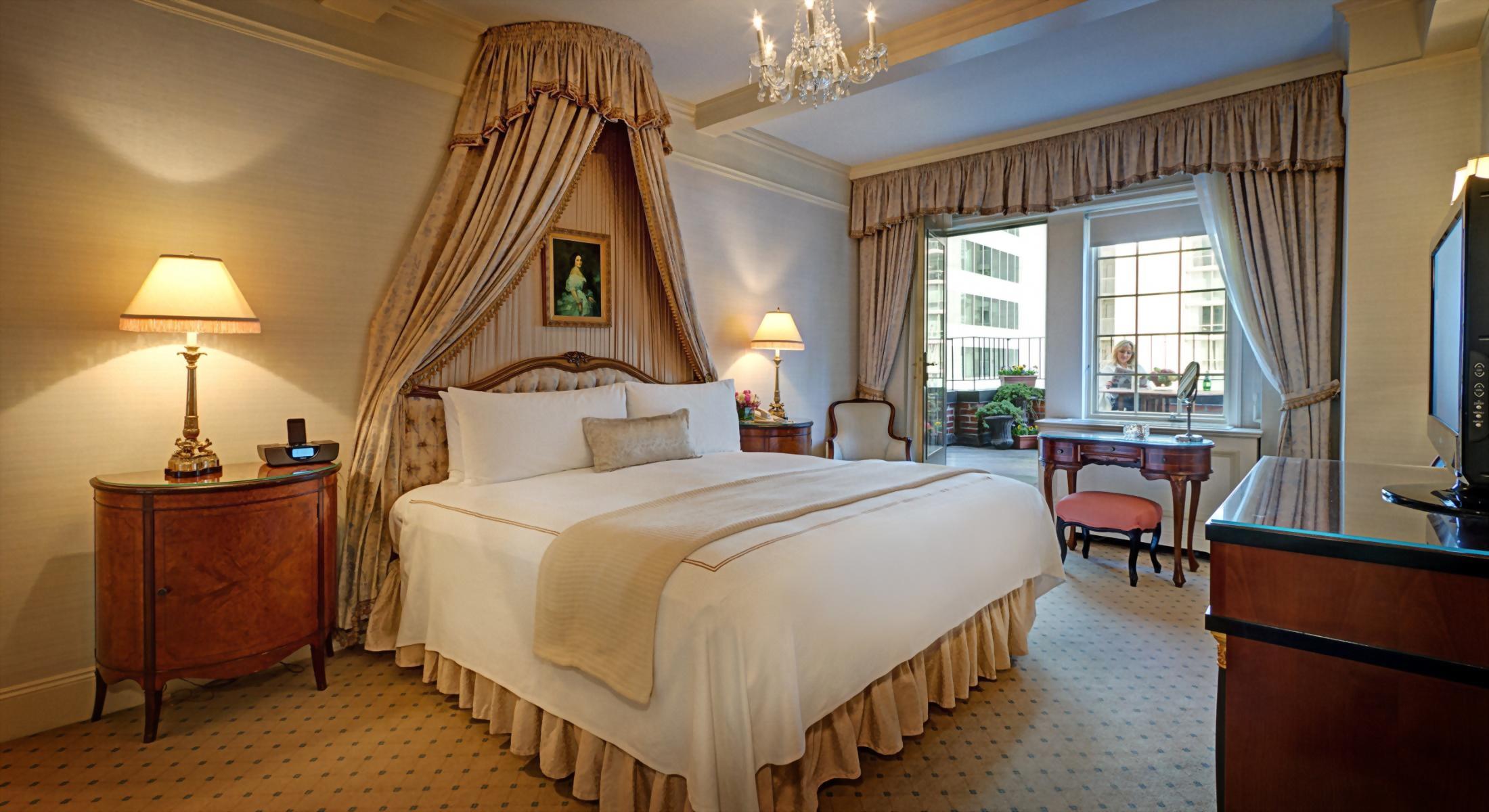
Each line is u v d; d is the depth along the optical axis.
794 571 1.89
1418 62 3.13
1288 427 4.07
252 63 2.86
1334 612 1.35
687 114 4.58
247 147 2.85
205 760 2.22
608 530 2.15
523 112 3.44
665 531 2.09
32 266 2.40
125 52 2.56
